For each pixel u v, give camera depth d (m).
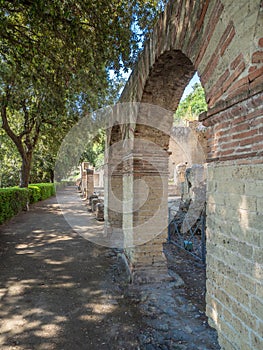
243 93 1.81
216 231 2.28
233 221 2.04
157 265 4.45
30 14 4.45
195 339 2.85
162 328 3.05
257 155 1.75
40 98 7.99
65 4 4.41
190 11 2.53
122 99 5.64
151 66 3.56
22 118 13.54
